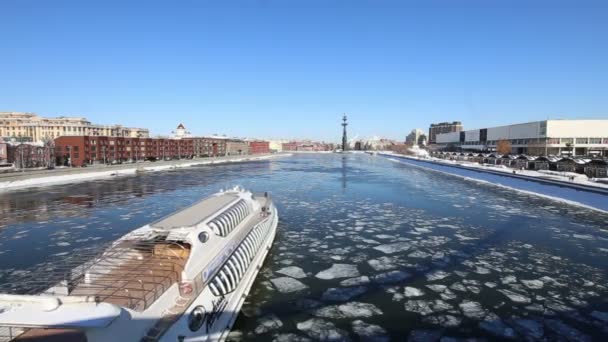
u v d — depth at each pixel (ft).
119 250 30.30
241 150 519.19
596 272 44.91
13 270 46.01
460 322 32.68
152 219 78.13
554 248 55.16
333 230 67.21
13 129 398.42
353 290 39.91
